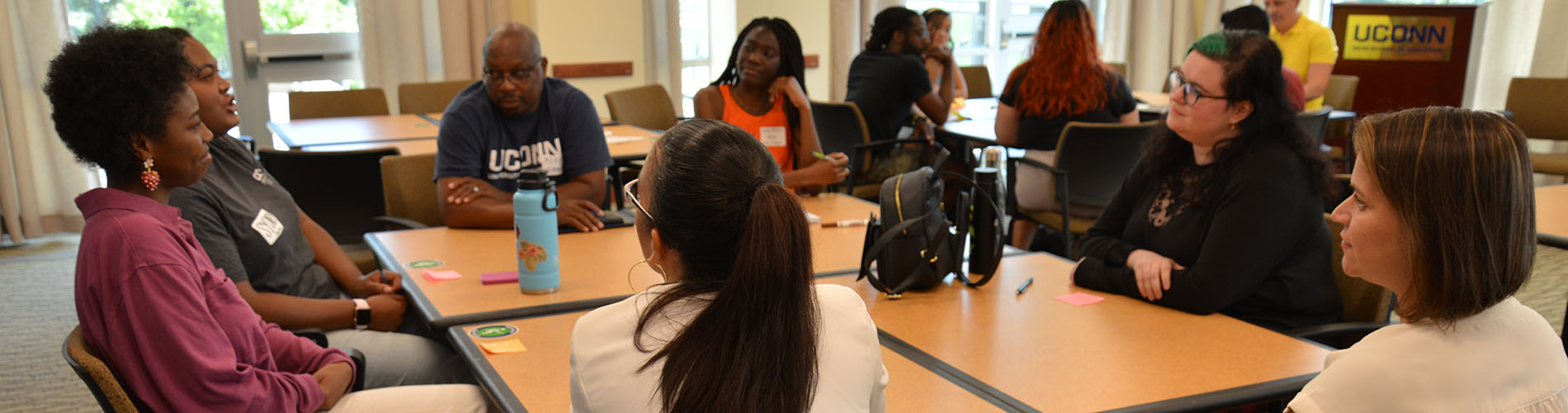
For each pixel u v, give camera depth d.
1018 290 1.83
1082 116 3.53
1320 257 1.82
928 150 3.96
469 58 5.34
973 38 6.93
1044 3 7.17
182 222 1.43
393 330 2.09
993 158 2.00
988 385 1.36
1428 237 0.91
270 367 1.50
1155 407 1.28
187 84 1.41
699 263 0.93
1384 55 5.50
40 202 4.67
